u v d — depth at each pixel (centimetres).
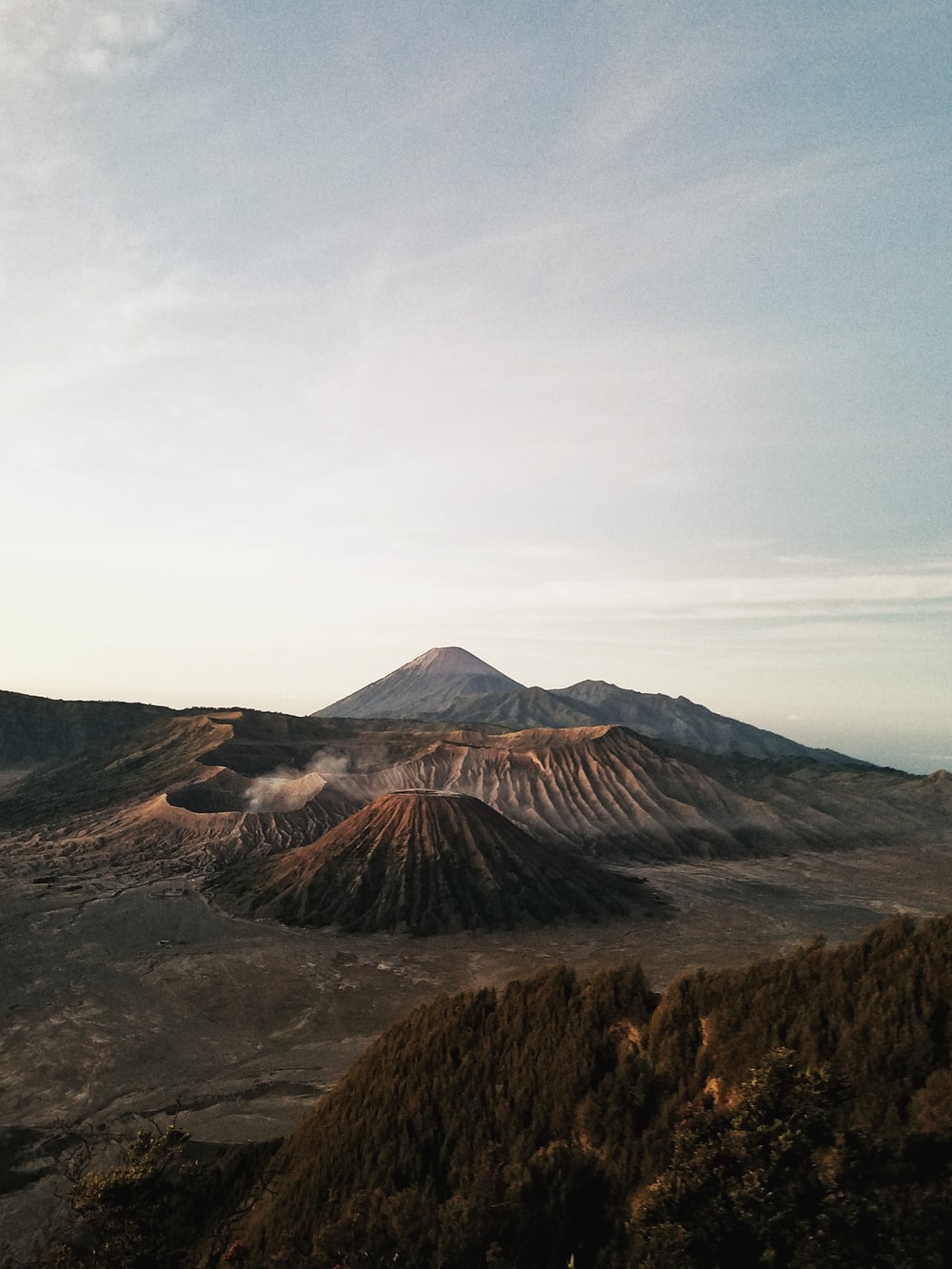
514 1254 1450
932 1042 1561
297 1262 1570
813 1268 1146
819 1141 1312
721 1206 1262
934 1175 1280
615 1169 1600
